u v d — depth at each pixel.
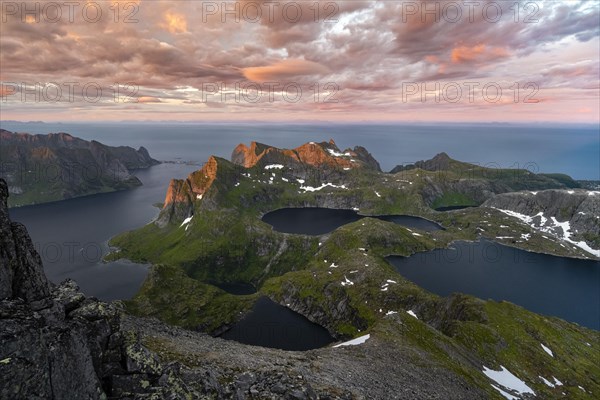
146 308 184.25
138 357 23.75
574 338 129.00
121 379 22.59
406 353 71.38
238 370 36.88
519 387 79.62
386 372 55.44
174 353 40.56
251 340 169.50
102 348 23.22
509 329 116.44
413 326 93.69
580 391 86.19
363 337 87.31
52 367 18.81
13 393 16.92
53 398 18.34
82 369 20.20
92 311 23.95
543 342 114.25
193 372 27.09
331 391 35.94
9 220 22.83
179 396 22.38
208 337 59.62
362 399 36.84
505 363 92.06
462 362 81.25
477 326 109.62
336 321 184.88
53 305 22.39
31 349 18.33
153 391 22.31
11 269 21.47
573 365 102.62
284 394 30.58
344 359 58.31
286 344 166.50
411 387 50.88
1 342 17.62
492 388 68.75
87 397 19.88
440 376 63.06
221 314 190.00
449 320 141.62
